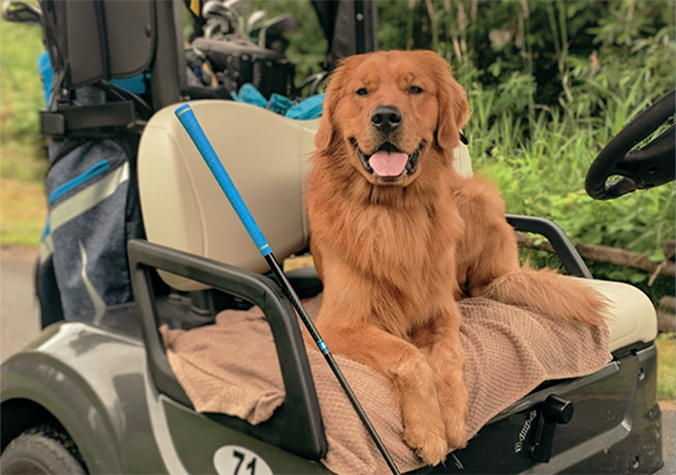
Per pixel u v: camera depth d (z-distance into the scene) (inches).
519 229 103.7
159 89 98.8
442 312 82.7
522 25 225.5
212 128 89.2
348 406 61.9
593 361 78.7
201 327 88.4
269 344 76.8
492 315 81.7
